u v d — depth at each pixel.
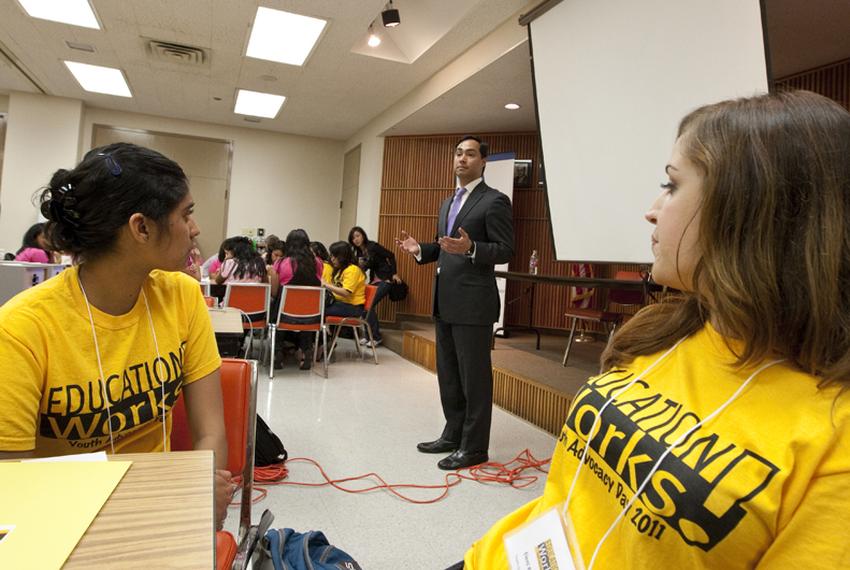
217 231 8.11
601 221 3.15
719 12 2.41
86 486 0.55
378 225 7.45
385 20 4.23
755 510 0.48
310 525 1.91
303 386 3.99
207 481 0.59
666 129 2.69
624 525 0.60
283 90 6.36
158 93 6.71
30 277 2.14
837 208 0.49
